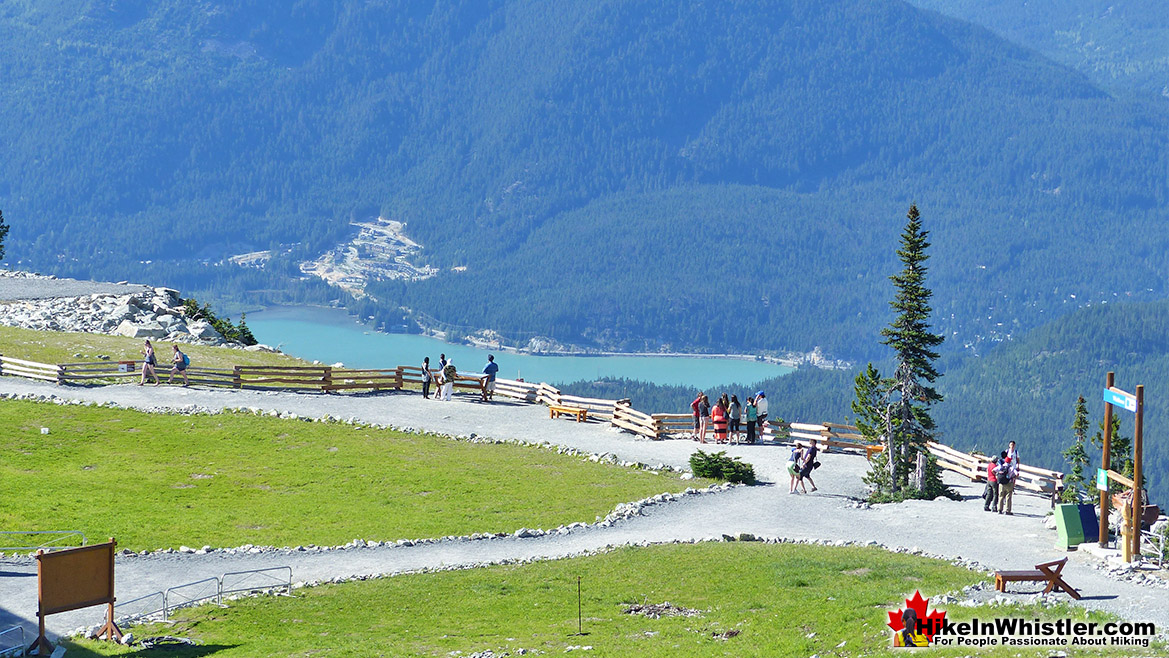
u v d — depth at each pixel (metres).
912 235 65.44
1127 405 40.75
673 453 67.75
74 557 34.75
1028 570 41.19
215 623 37.97
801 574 41.03
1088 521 44.00
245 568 45.41
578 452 67.75
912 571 40.44
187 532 50.72
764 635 34.09
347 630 37.22
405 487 59.84
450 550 48.88
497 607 39.69
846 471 64.69
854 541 48.44
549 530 52.09
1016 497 59.56
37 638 34.94
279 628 37.44
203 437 67.62
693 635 34.88
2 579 42.09
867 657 30.72
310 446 67.06
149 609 39.56
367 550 48.84
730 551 46.12
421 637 36.28
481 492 59.16
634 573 43.34
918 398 63.62
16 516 51.19
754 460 66.31
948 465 67.06
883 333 64.88
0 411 69.44
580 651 33.75
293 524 52.88
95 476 59.12
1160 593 36.25
